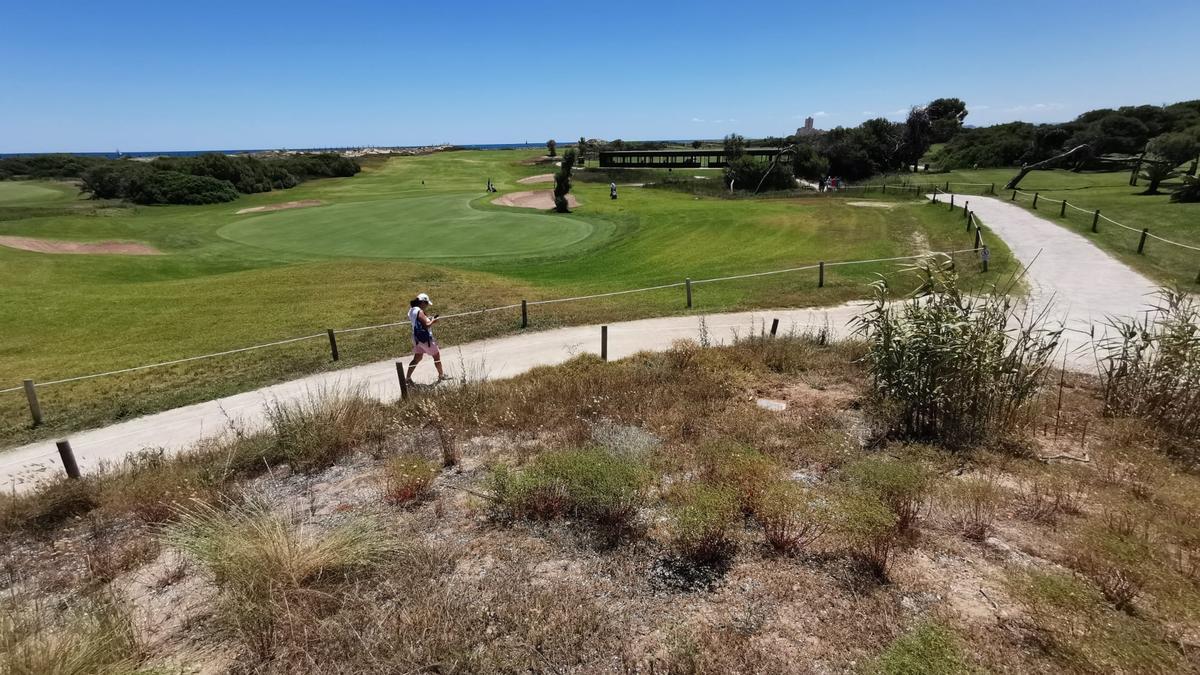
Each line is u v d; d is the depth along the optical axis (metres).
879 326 7.92
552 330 14.69
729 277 19.05
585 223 34.22
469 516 5.79
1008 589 4.18
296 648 4.02
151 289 19.91
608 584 4.62
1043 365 7.99
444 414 8.70
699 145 107.56
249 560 4.70
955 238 22.80
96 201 57.59
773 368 10.64
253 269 25.67
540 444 7.50
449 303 17.50
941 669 3.29
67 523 6.57
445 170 81.31
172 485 6.82
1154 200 29.38
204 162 63.44
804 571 4.66
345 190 62.97
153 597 4.93
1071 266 17.06
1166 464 6.23
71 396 11.49
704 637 3.98
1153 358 7.69
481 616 4.25
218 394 11.44
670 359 11.02
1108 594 4.08
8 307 17.48
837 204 35.31
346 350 13.69
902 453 6.67
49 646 3.88
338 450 7.81
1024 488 5.86
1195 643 3.61
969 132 82.19
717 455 6.46
